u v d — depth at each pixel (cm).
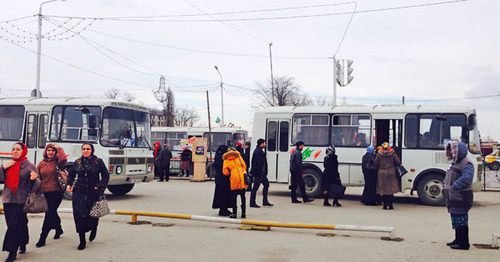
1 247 822
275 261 721
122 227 1024
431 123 1559
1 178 730
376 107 1645
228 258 740
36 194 745
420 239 909
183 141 3222
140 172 1612
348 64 2445
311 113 1733
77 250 793
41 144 1587
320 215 1220
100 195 810
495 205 1548
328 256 756
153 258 738
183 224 1072
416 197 1797
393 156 1400
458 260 734
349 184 1648
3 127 1642
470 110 1527
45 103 1597
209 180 2578
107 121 1529
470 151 1503
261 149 1401
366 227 897
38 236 918
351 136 1664
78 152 1526
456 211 815
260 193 1894
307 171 1702
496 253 786
